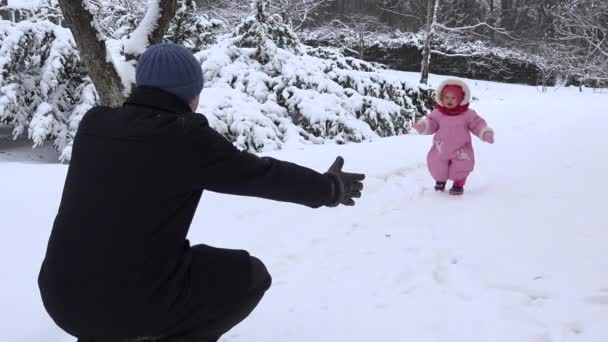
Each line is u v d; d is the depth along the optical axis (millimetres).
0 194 5832
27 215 5113
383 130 12266
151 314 1904
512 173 6164
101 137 1943
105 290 1851
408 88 13406
